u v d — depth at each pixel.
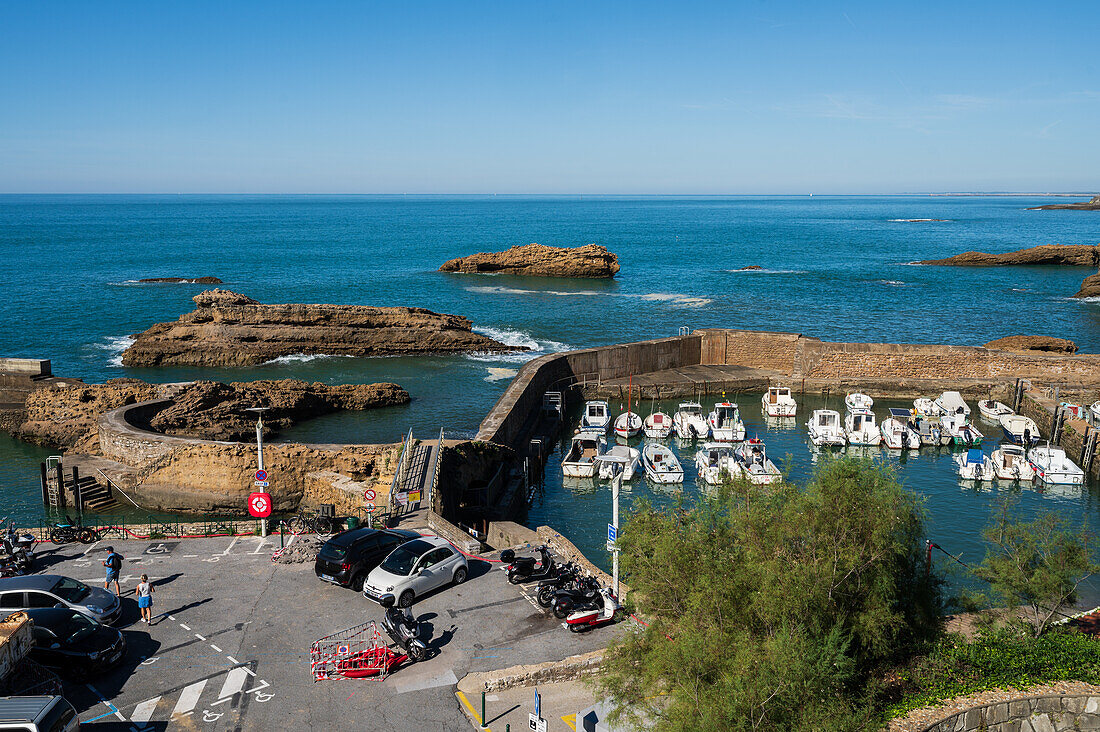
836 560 18.41
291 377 73.12
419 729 18.44
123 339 86.50
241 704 19.36
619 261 168.88
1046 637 21.91
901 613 19.45
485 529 37.06
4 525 39.75
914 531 20.28
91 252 182.00
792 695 15.50
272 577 26.31
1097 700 20.02
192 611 23.92
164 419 50.00
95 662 20.05
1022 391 59.94
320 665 20.81
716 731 15.16
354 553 25.53
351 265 158.25
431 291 122.94
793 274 143.50
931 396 64.25
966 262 156.75
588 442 53.94
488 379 72.56
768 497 20.36
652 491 45.94
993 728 19.62
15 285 124.06
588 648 21.91
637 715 17.53
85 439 47.78
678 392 66.00
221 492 39.91
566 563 25.91
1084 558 22.53
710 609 17.34
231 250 189.75
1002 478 46.84
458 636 22.62
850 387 65.94
